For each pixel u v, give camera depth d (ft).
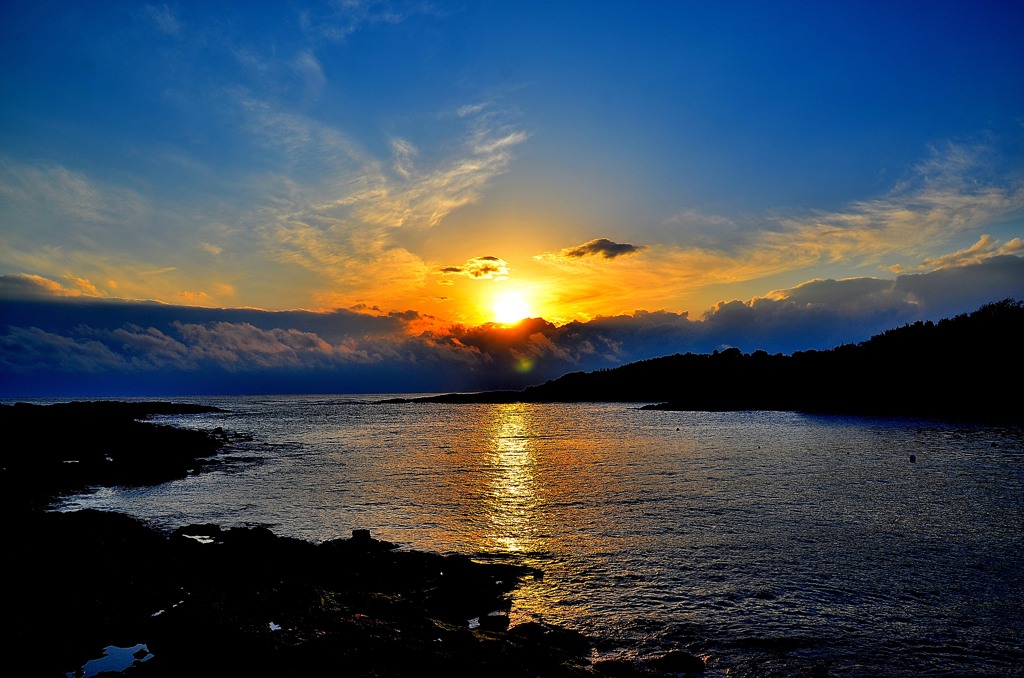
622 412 543.80
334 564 69.51
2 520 70.23
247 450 217.15
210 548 74.08
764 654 49.49
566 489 127.65
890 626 54.95
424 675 39.29
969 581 66.33
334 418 479.82
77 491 129.59
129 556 67.05
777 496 115.14
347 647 42.83
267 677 38.93
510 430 328.90
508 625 55.11
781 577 67.92
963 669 47.16
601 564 73.26
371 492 126.41
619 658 48.85
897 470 146.72
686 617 57.00
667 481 136.36
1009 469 146.51
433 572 69.05
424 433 310.45
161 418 440.04
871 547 79.30
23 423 214.69
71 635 47.52
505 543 83.61
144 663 42.09
